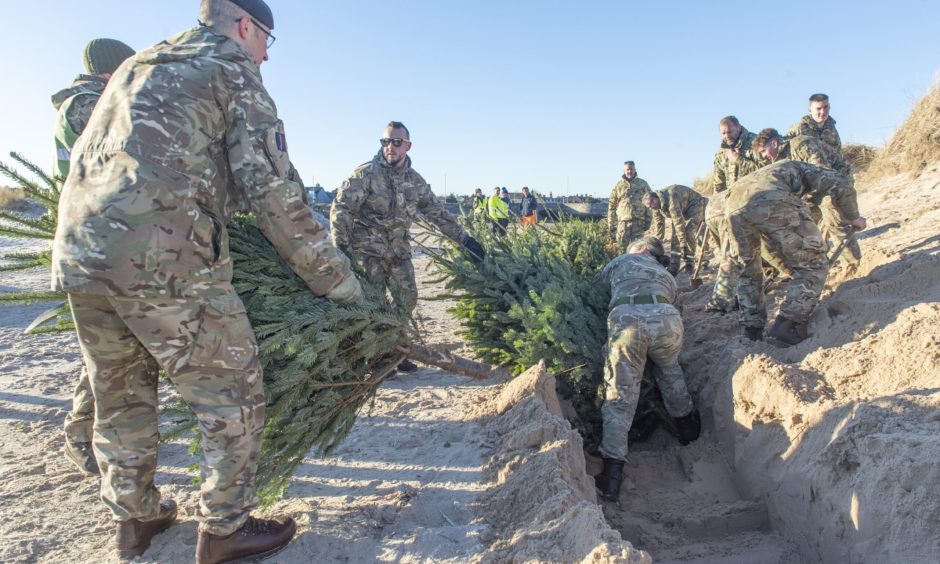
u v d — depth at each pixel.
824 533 2.89
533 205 18.73
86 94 3.29
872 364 3.56
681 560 3.16
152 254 2.09
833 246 6.40
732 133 6.91
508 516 2.79
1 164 2.84
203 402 2.27
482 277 5.10
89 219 2.08
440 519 2.85
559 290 4.84
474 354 5.86
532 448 3.30
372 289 3.34
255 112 2.33
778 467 3.37
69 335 7.49
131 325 2.17
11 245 13.06
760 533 3.36
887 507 2.53
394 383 5.16
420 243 5.47
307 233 2.45
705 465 3.95
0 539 2.66
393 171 5.31
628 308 4.25
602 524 2.34
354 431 4.05
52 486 3.25
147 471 2.51
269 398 2.67
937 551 2.32
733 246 4.83
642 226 11.56
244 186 2.30
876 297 4.49
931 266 4.42
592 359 4.48
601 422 4.56
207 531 2.33
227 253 2.34
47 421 4.37
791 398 3.49
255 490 2.52
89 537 2.70
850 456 2.82
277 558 2.47
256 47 2.57
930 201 7.31
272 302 2.69
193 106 2.19
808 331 4.71
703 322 5.75
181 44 2.29
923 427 2.71
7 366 6.04
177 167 2.15
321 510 2.93
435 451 3.64
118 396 2.43
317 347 2.69
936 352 3.31
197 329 2.21
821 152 5.88
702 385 4.65
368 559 2.50
